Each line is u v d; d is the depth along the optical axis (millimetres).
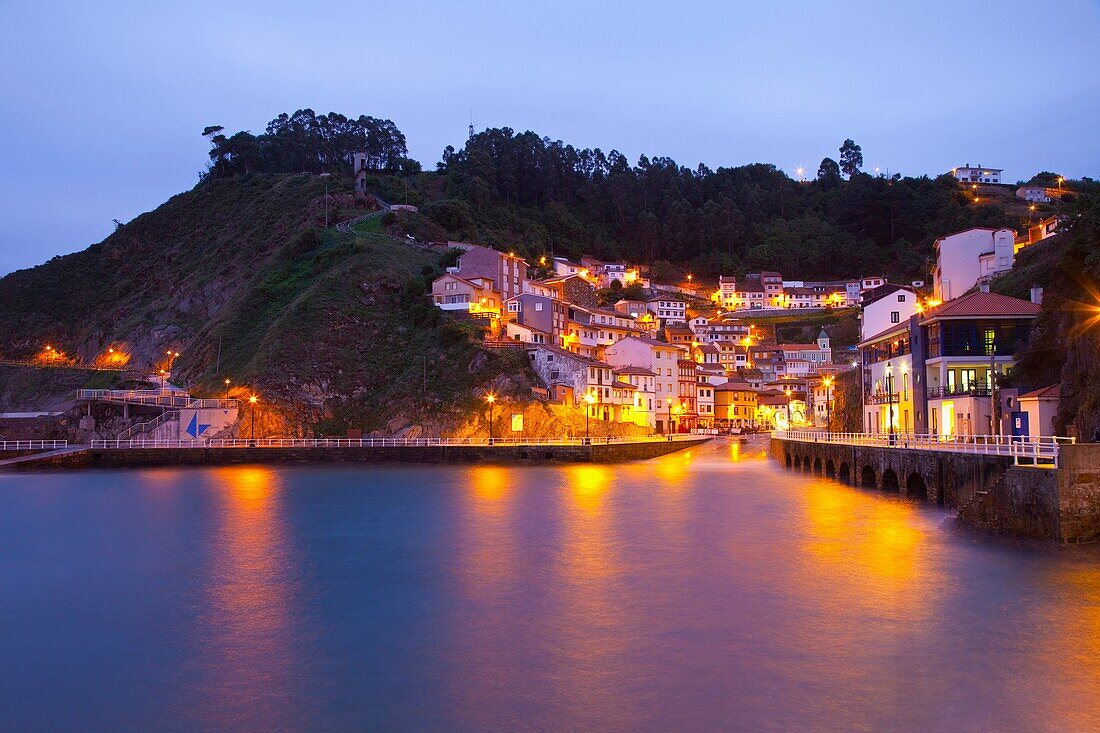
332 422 110625
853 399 95375
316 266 147500
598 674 23234
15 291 181500
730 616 28328
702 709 20719
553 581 34031
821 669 23172
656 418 135000
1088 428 44500
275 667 24328
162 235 198875
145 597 32531
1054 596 29141
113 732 20125
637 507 56344
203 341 133875
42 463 90375
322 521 51406
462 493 66250
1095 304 51469
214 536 46250
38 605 31469
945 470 47406
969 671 22781
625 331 154375
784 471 82562
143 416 104938
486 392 109250
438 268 144250
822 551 38844
